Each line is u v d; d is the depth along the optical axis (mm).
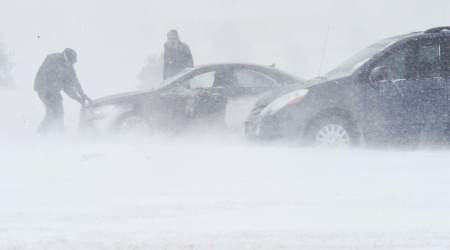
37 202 15641
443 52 24516
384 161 21219
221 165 20734
